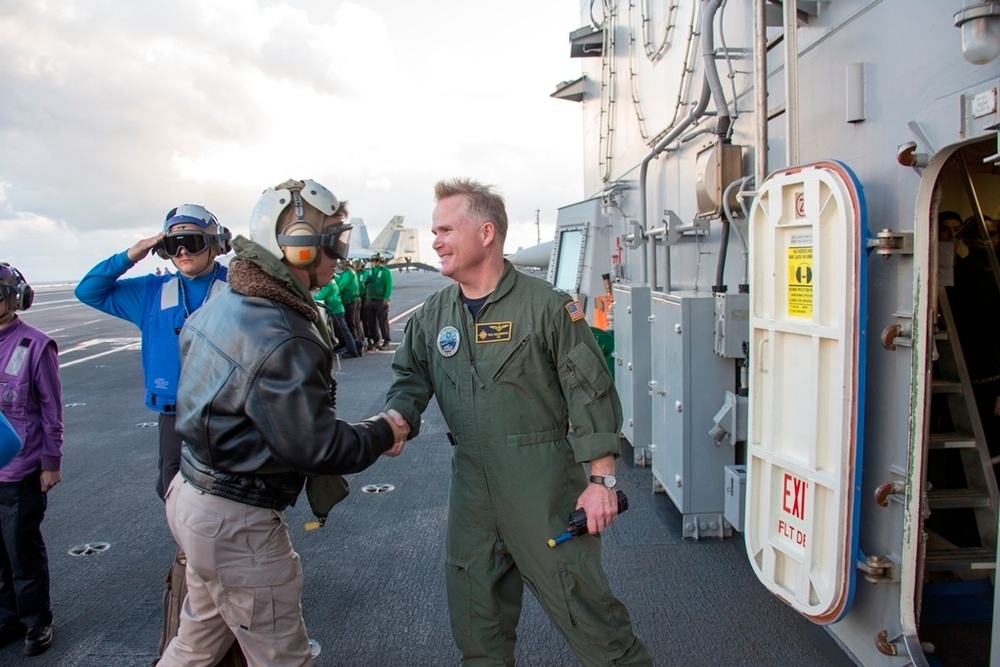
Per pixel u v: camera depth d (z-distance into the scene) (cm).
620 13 659
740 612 338
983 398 296
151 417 809
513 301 225
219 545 197
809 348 246
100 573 404
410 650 316
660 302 451
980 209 292
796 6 262
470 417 230
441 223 225
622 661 231
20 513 312
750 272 276
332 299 1230
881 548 242
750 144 347
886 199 231
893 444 234
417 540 438
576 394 221
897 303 229
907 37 218
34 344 313
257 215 200
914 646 222
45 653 321
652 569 386
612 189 672
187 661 219
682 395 404
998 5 171
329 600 364
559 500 228
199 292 320
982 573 284
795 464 254
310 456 185
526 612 345
